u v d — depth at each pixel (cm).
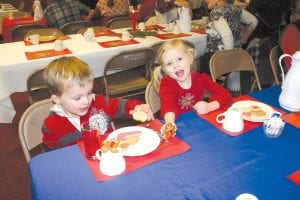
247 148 106
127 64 244
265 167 95
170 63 147
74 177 93
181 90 156
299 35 233
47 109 136
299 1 404
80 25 363
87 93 121
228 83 263
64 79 114
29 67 221
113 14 432
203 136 114
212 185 87
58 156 104
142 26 326
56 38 285
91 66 247
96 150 104
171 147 107
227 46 262
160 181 89
